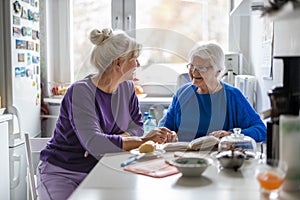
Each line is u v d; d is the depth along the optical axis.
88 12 3.13
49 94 3.11
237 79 2.72
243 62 3.01
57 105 3.07
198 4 3.13
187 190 1.10
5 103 2.44
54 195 1.81
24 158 2.60
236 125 2.10
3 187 2.31
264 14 1.14
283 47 1.82
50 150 1.90
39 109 2.92
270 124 1.18
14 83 2.44
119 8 3.07
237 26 3.06
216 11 3.12
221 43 3.13
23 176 2.59
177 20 3.14
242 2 1.86
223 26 3.12
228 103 2.09
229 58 2.83
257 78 2.55
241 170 1.31
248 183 1.16
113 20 3.08
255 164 1.38
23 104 2.59
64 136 1.86
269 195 1.03
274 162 1.10
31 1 2.69
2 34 2.40
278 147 1.15
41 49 3.07
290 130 1.05
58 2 3.12
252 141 1.59
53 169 1.86
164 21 3.12
